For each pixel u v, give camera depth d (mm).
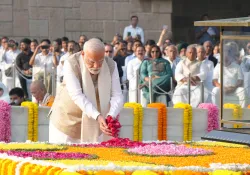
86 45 15547
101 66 15656
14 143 14547
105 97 15820
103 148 13625
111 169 10469
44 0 42469
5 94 26312
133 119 23297
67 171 10234
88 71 15656
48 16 42594
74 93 15578
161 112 23703
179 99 27047
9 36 42344
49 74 28953
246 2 44844
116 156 12422
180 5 43719
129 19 42688
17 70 30312
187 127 24094
